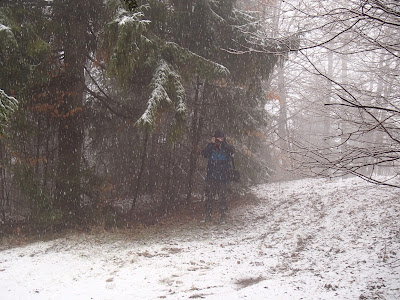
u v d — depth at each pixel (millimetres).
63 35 8789
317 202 10180
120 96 10297
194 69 8867
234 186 11391
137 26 7270
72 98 9023
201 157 11586
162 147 10688
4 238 8102
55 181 8695
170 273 5645
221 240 7883
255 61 9750
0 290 5113
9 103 4695
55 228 8742
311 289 4684
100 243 7531
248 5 12609
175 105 8344
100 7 8852
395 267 5172
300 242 7219
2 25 6902
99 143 10289
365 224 7500
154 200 11359
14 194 9828
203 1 9414
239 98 10922
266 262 6199
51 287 5195
